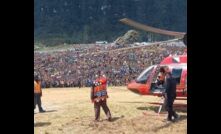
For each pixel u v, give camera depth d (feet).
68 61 267.59
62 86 179.83
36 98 59.88
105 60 252.42
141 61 253.44
